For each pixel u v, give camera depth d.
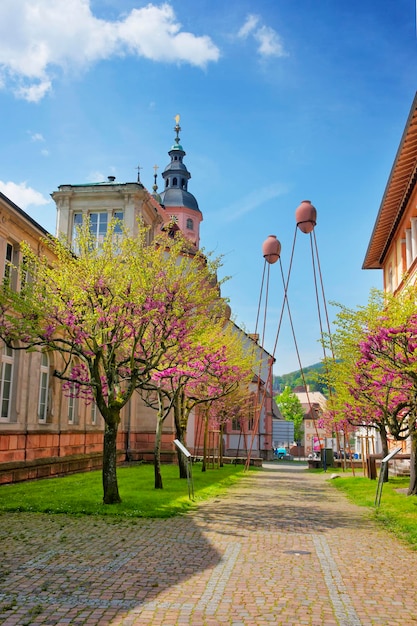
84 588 6.74
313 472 35.88
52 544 9.17
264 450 56.62
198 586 6.98
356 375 17.00
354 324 15.79
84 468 25.89
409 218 26.92
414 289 15.55
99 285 14.01
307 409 114.62
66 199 32.66
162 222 36.41
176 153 74.56
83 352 14.52
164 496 15.70
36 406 21.89
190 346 16.38
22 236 20.66
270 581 7.33
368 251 35.94
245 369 27.25
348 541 10.29
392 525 12.00
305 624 5.74
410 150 21.02
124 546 9.15
